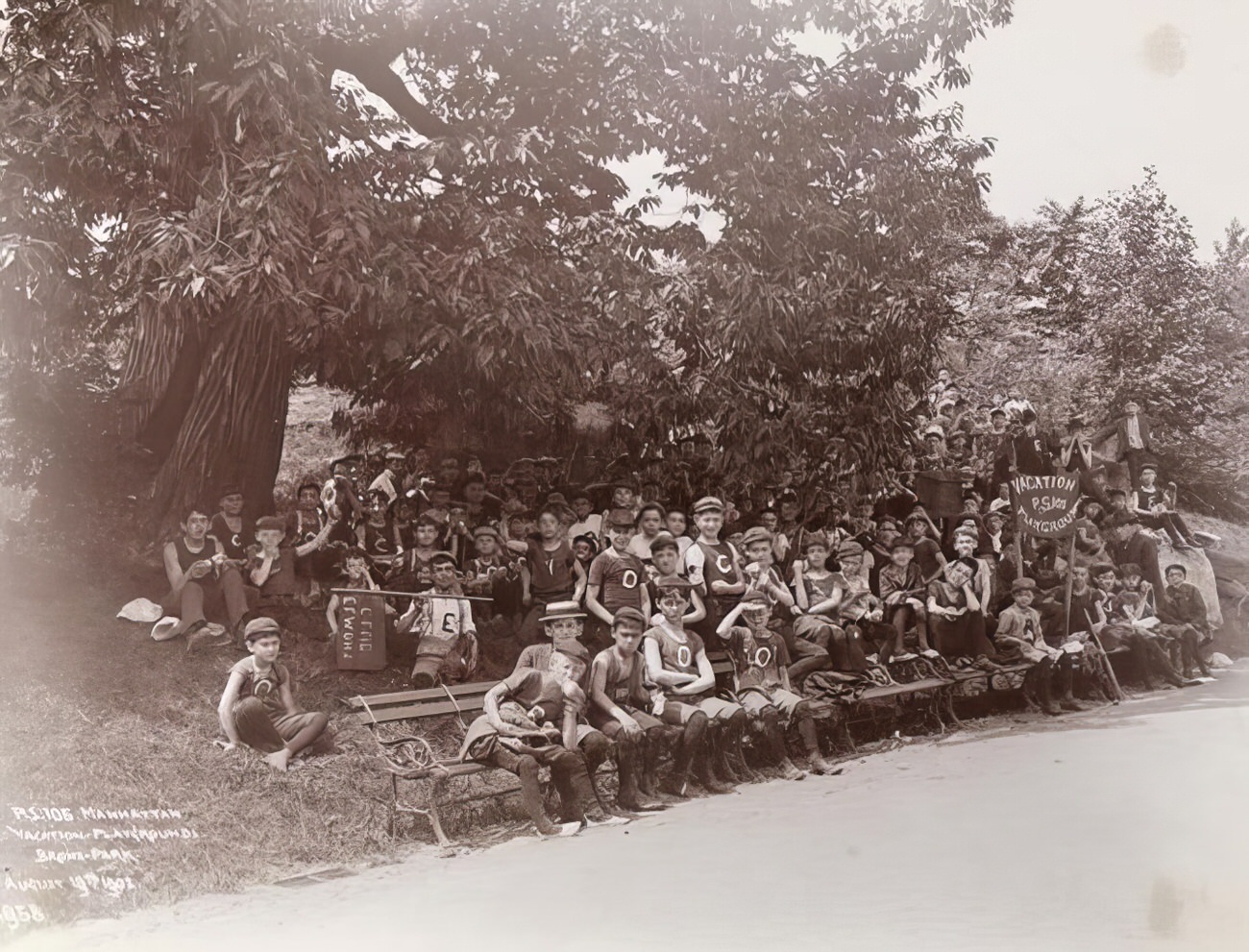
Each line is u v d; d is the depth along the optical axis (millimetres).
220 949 5648
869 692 10531
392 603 10195
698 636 9500
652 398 13281
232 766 8016
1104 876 6148
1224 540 18734
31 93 10156
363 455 13320
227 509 10281
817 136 13797
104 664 8734
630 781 8375
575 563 10711
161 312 10945
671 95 13250
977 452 15383
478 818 8242
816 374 13898
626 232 13109
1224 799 7785
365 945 5555
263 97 10461
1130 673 13664
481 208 12430
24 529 10594
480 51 13570
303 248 10438
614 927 5605
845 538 12445
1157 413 18125
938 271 17016
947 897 5902
